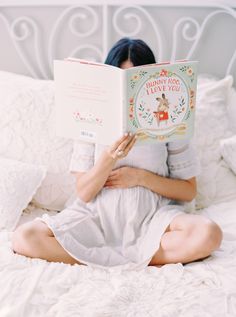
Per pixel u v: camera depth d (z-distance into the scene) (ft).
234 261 4.56
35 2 6.98
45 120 5.94
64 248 4.71
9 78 6.52
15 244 4.71
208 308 3.93
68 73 4.60
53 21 7.14
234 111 6.52
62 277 4.28
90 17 7.06
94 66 4.47
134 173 5.09
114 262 4.81
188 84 4.61
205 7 6.75
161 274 4.45
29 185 5.48
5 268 4.36
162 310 3.89
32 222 4.92
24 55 7.34
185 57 7.05
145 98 4.50
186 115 4.70
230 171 5.96
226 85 6.46
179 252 4.70
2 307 3.87
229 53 6.93
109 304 3.92
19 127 5.90
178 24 6.85
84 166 5.28
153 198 5.13
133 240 5.03
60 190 5.83
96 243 5.08
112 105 4.50
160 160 5.22
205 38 6.89
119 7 6.98
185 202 5.44
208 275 4.34
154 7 6.89
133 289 4.17
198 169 5.37
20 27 7.23
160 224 4.91
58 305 3.92
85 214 5.13
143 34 7.04
